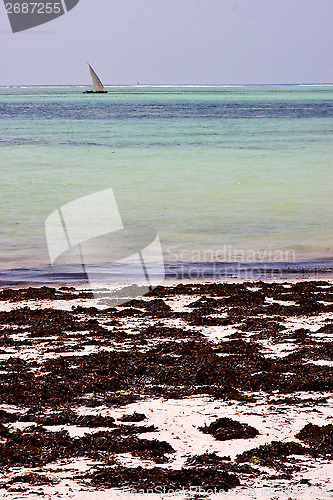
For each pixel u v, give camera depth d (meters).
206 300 20.02
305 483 8.23
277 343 15.57
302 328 16.86
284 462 8.91
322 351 14.56
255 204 38.59
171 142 81.12
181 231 31.08
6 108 184.88
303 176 50.97
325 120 127.06
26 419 10.71
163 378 12.93
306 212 36.16
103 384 12.42
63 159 62.59
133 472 8.42
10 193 41.94
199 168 55.75
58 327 16.92
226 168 55.84
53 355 14.55
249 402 11.57
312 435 9.77
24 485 8.12
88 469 8.66
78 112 161.00
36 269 24.45
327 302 19.89
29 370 13.38
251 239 29.66
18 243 28.30
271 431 10.09
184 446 9.48
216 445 9.54
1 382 12.47
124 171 53.75
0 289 21.67
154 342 15.66
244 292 20.83
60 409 11.27
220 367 13.48
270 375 12.95
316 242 29.20
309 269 24.77
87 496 7.81
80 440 9.59
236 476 8.43
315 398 11.78
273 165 57.97
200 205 38.00
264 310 18.88
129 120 128.38
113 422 10.52
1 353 14.69
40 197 40.34
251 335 16.30
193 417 10.77
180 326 17.28
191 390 12.26
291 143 79.62
